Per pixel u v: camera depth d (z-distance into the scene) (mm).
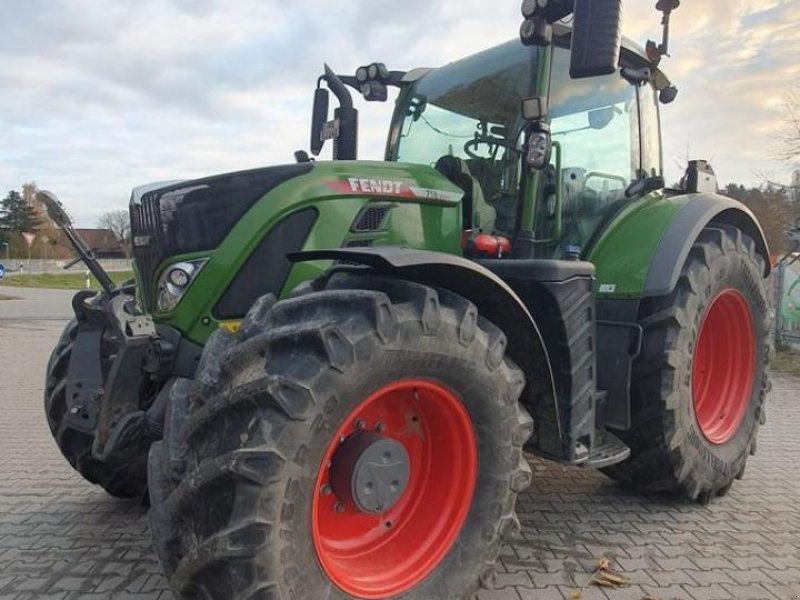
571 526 3502
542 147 3207
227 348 2344
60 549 3178
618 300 3537
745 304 4098
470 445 2510
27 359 9547
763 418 4277
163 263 2879
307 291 2516
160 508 2291
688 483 3639
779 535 3412
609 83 3826
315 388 2045
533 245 3361
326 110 4426
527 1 3082
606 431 3617
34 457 4715
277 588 2016
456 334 2342
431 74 4070
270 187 2848
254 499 1974
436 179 3250
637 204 3916
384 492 2363
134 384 2664
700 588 2848
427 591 2420
